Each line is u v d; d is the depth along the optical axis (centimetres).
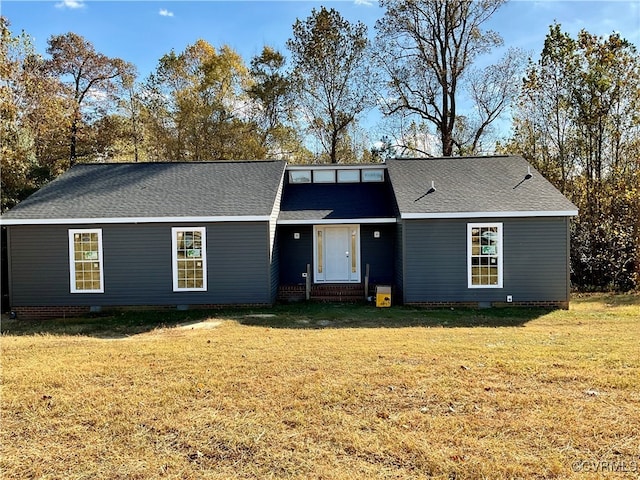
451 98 2633
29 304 1398
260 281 1393
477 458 402
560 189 2155
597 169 2103
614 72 2019
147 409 515
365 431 457
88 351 798
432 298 1379
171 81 3216
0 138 1892
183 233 1392
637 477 368
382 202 1650
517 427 455
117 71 3022
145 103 3203
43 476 389
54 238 1390
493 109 2609
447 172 1614
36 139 2466
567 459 397
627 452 407
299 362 690
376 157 2973
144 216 1366
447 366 652
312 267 1653
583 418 471
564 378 591
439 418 480
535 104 2253
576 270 2005
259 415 496
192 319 1234
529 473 379
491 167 1634
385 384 580
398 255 1512
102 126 2950
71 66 2856
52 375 638
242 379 611
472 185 1498
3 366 689
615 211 1988
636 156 1973
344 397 541
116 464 407
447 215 1343
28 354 776
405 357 706
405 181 1555
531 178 1526
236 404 525
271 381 601
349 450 422
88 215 1372
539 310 1313
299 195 1723
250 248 1391
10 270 1394
